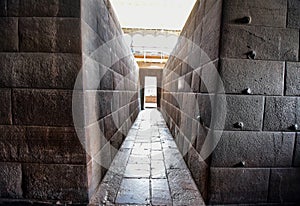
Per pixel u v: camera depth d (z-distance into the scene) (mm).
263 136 1358
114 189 1639
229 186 1391
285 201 1424
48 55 1318
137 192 1597
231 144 1356
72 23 1293
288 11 1283
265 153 1372
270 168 1389
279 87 1327
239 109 1330
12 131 1379
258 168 1384
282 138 1366
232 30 1271
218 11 1316
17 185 1428
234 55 1290
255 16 1271
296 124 1360
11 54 1325
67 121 1364
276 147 1371
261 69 1309
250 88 1314
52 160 1397
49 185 1422
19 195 1438
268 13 1273
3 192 1436
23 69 1331
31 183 1423
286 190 1414
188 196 1552
